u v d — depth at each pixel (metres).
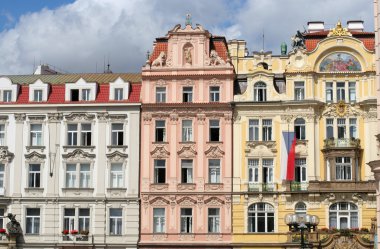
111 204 81.75
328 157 80.00
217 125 82.12
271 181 80.62
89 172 82.81
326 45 82.19
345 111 80.75
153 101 82.94
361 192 78.56
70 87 84.50
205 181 81.00
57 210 82.44
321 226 78.69
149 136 82.38
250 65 84.31
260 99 82.12
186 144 81.81
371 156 79.75
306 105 80.81
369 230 77.31
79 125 83.62
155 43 86.69
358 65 81.62
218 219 80.50
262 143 81.00
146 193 81.31
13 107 84.38
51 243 81.69
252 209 80.19
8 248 81.44
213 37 85.38
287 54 86.12
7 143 84.12
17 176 83.44
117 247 80.81
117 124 83.38
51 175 83.00
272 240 79.06
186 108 82.31
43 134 83.94
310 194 79.19
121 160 82.44
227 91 82.25
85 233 81.25
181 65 83.38
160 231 80.94
